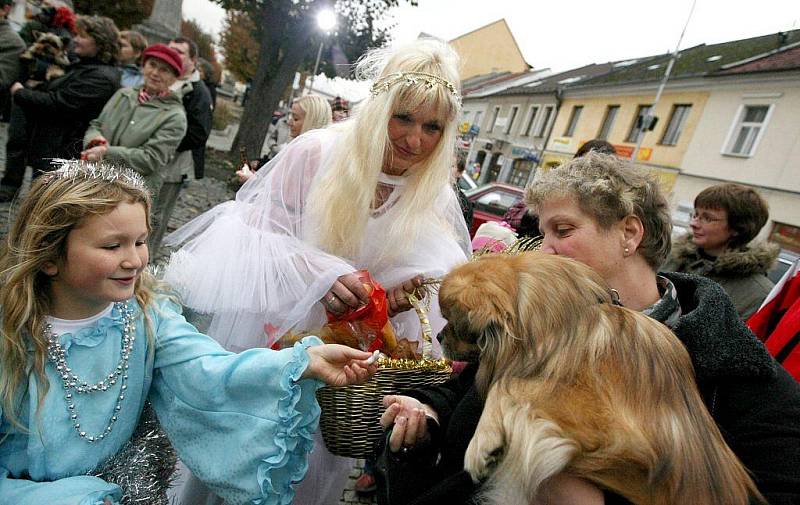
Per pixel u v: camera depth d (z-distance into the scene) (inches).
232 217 61.9
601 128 786.2
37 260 37.9
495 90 1213.7
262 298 57.1
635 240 40.2
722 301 37.5
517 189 282.4
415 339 67.7
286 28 473.1
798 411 34.0
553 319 31.8
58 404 40.1
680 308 40.5
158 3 305.4
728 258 85.3
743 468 31.2
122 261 39.3
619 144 738.2
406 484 39.9
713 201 87.5
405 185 63.2
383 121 56.5
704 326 35.8
